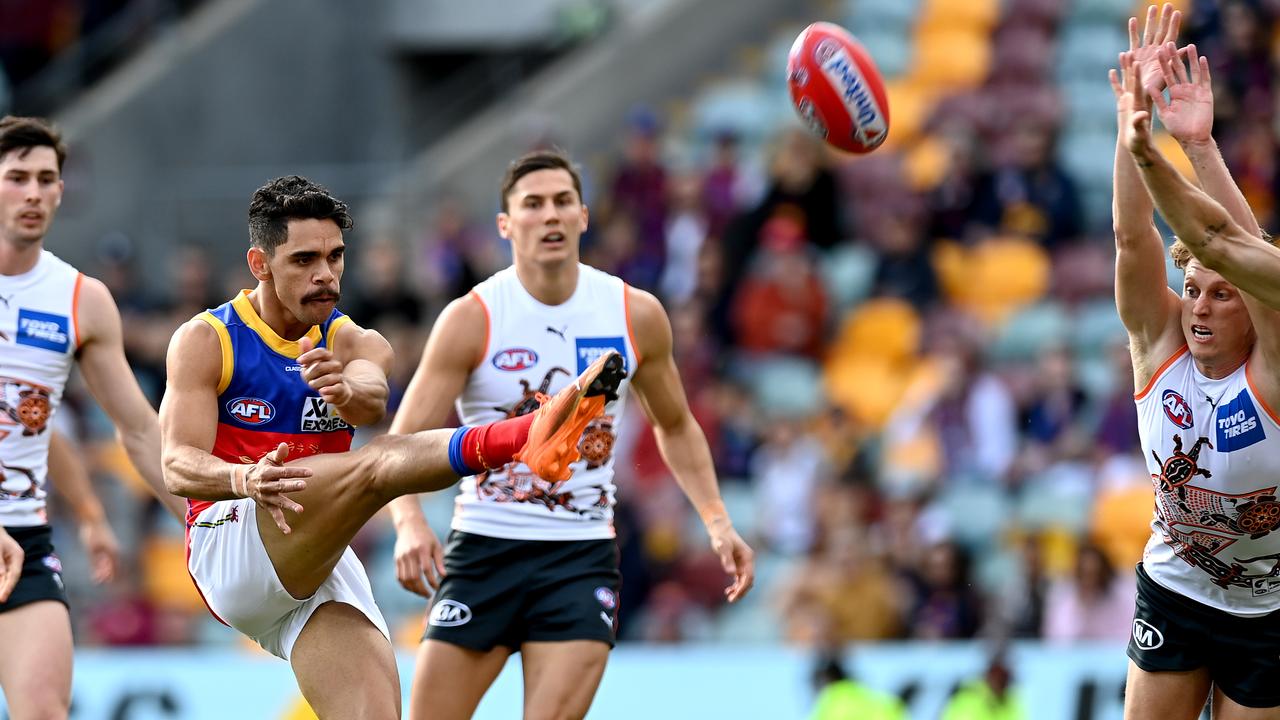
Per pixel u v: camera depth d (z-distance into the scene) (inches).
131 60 2324.1
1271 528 746.2
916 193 1878.7
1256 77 1768.0
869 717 1262.3
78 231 2176.4
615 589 868.6
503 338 864.3
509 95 2348.7
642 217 1847.9
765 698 1290.6
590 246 1841.8
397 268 1721.2
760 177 1958.7
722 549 880.9
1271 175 1734.7
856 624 1396.4
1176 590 783.7
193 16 2359.7
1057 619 1318.9
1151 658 794.2
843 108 845.2
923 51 2153.1
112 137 2192.4
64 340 857.5
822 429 1584.6
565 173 871.1
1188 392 740.0
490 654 861.8
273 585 768.3
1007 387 1569.9
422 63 2434.8
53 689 809.5
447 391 863.7
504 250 1861.5
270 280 755.4
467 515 869.2
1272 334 706.2
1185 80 733.3
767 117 2128.4
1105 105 2010.3
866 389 1712.6
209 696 1333.7
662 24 2273.6
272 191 741.3
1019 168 1803.6
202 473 727.7
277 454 707.4
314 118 2325.3
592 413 711.1
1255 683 778.2
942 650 1264.8
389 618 1525.6
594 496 869.2
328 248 740.7
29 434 851.4
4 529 830.5
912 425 1585.9
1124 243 737.0
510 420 725.9
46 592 839.1
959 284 1779.0
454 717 856.3
